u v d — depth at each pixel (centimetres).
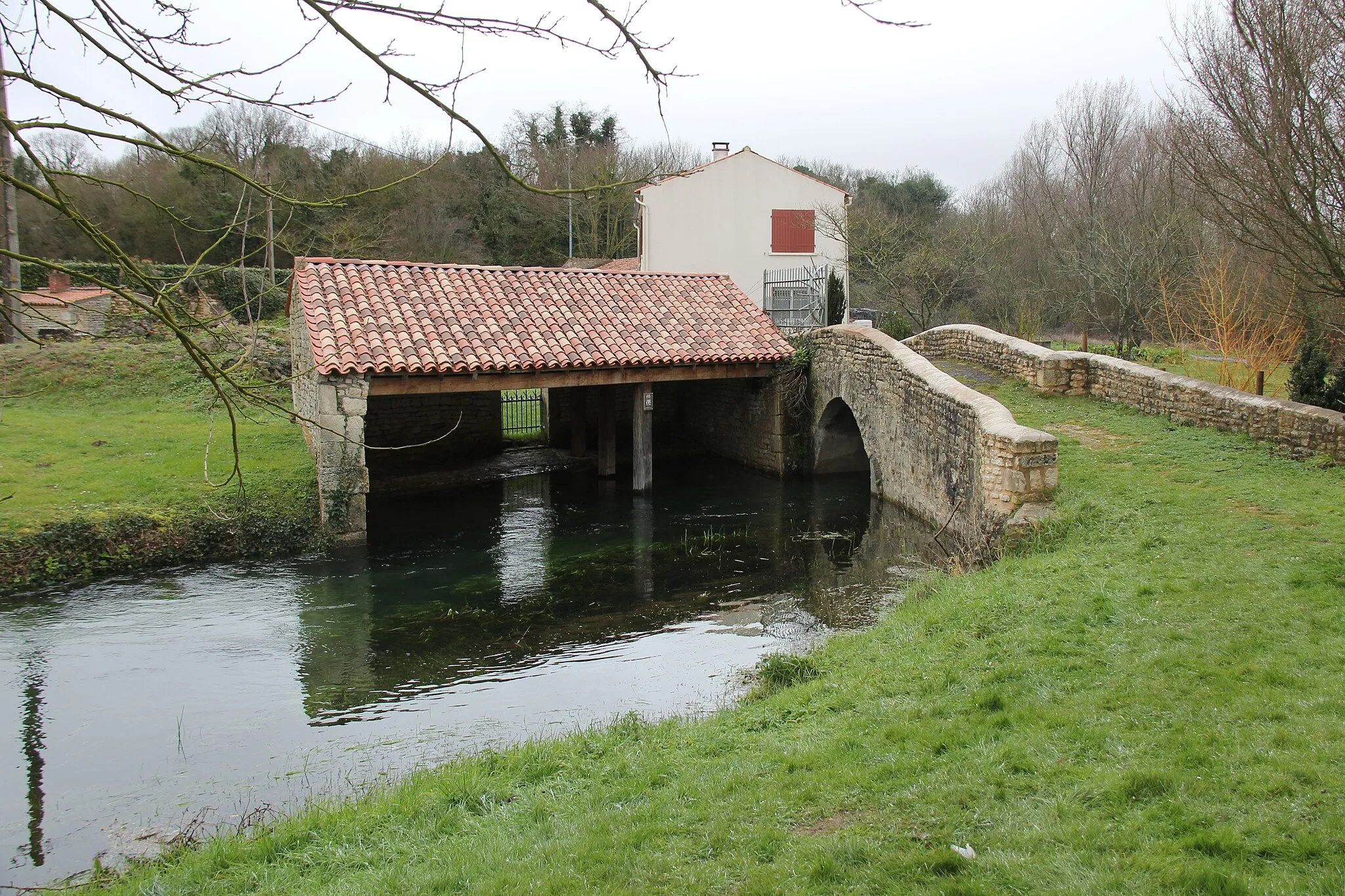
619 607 1079
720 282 1969
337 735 748
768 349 1734
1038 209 2861
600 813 497
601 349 1564
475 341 1480
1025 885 356
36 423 1697
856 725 576
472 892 411
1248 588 662
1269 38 841
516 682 857
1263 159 867
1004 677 596
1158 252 1917
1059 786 435
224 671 888
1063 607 698
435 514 1567
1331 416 1005
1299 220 830
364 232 2138
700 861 420
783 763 531
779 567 1223
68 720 778
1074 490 971
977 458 1083
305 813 577
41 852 573
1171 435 1172
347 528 1323
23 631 986
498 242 3391
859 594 1072
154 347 2152
